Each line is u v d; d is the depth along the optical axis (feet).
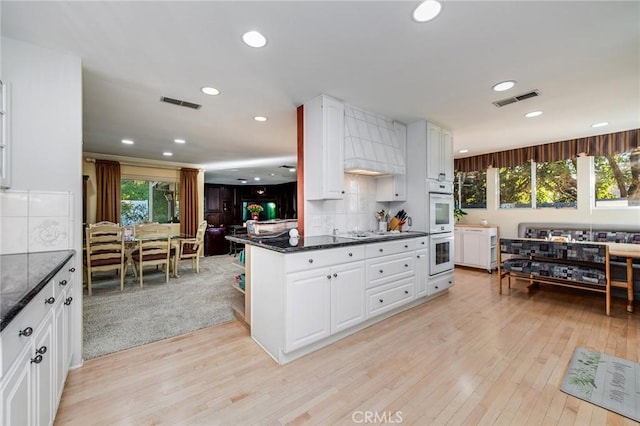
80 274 6.69
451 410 5.29
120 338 8.17
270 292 7.34
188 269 17.90
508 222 17.74
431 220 11.61
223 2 4.89
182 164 22.26
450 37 5.97
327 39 6.02
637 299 10.84
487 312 10.28
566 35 5.91
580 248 10.63
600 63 7.07
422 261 11.00
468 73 7.58
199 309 10.57
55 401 4.73
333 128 9.11
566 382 6.09
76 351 6.64
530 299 11.77
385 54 6.63
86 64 7.00
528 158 16.20
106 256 12.66
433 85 8.30
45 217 6.21
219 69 7.31
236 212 37.78
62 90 6.42
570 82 8.12
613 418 5.06
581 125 12.19
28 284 3.71
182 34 5.81
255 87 8.38
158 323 9.27
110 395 5.68
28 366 3.46
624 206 13.91
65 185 6.42
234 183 36.99
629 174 13.79
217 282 14.56
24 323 3.37
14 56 5.91
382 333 8.57
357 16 5.28
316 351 7.50
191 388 5.94
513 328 8.88
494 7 5.05
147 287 13.60
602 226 14.02
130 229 16.63
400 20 5.40
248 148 16.71
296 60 6.88
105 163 18.79
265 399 5.60
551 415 5.15
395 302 9.76
